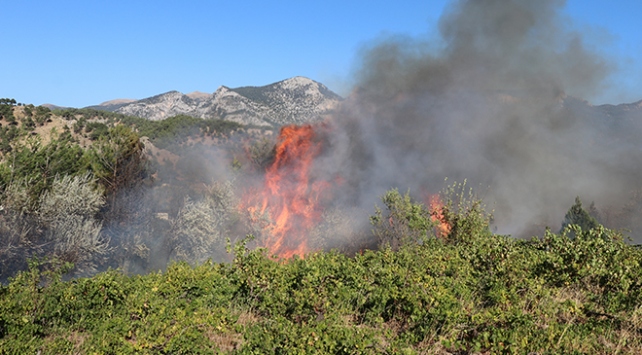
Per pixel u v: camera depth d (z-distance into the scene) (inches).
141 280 405.4
